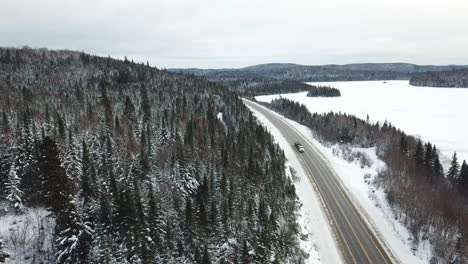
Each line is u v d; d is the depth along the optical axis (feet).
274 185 261.85
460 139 511.81
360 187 298.56
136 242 186.09
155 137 325.21
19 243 196.13
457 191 323.16
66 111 371.56
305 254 200.13
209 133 365.20
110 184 219.20
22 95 422.00
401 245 213.46
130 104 390.83
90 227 193.06
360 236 221.66
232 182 248.93
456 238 214.48
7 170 230.48
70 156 235.81
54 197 183.32
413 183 297.74
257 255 190.19
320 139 446.60
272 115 592.60
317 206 261.24
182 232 210.79
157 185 242.37
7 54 629.10
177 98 490.90
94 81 574.97
